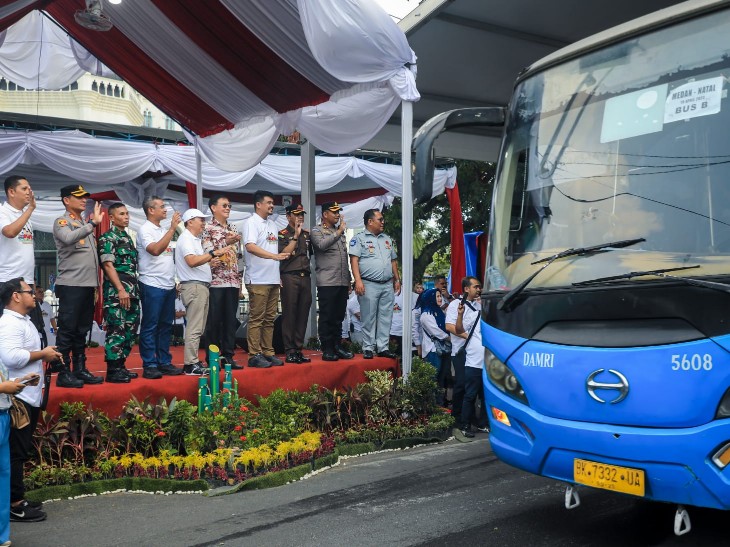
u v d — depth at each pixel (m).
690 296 3.62
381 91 8.45
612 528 4.90
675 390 3.61
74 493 6.05
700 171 3.93
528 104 4.96
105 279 7.25
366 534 4.89
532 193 4.70
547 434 4.12
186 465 6.34
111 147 13.13
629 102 4.37
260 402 7.60
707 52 4.10
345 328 13.35
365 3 7.37
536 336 4.27
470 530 4.93
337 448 7.48
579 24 9.62
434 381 8.65
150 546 4.75
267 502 5.80
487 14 9.21
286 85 9.26
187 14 8.46
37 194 18.77
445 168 14.05
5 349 5.07
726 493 3.47
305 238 8.98
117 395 6.97
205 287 7.97
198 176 11.70
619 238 4.16
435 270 26.05
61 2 9.17
